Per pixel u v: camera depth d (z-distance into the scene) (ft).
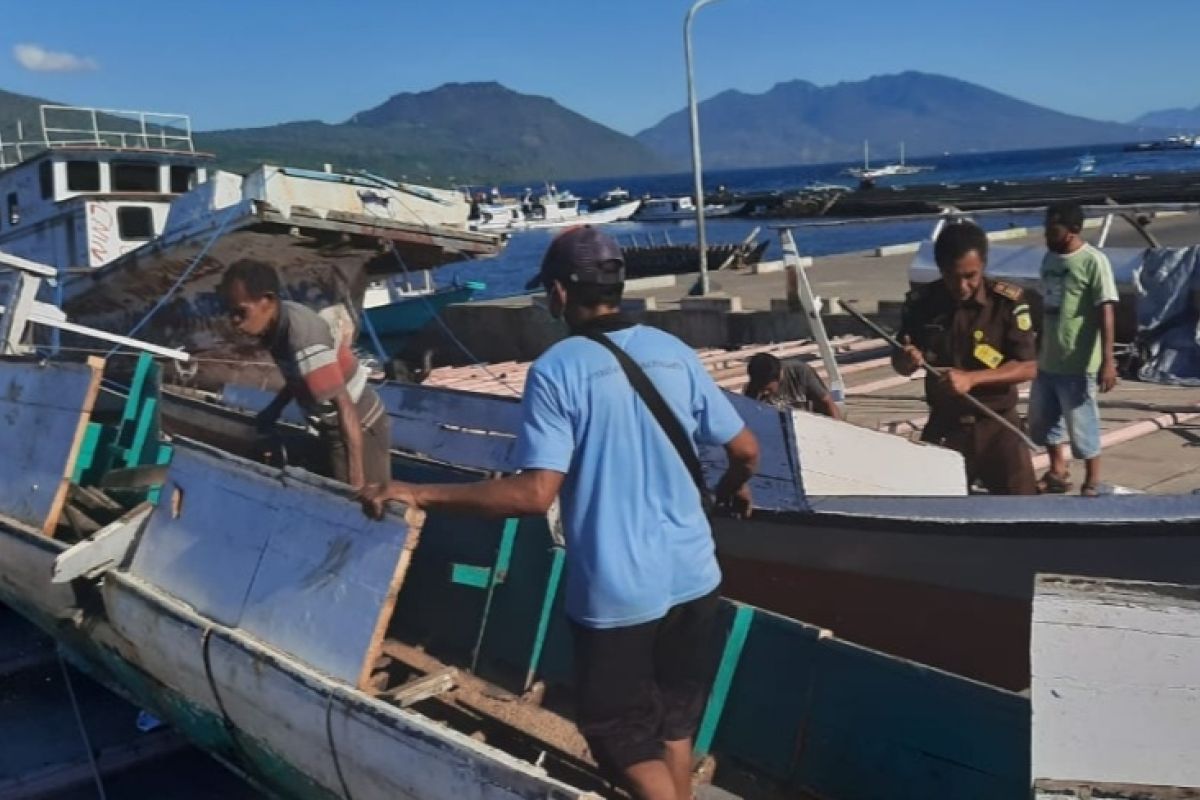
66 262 45.98
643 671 10.89
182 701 16.22
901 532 17.13
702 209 61.52
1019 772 12.15
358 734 12.85
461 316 62.64
